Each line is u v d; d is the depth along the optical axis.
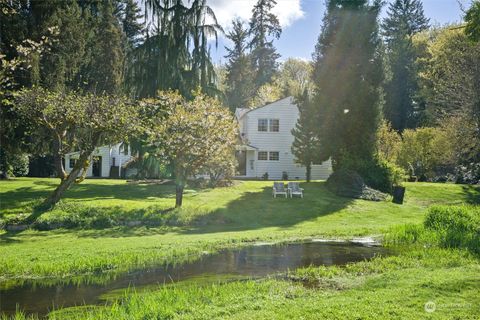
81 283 8.84
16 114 21.22
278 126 41.00
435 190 29.28
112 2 37.47
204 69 27.95
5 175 32.91
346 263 10.65
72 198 21.94
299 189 25.59
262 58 64.06
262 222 19.52
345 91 29.98
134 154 28.50
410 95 50.75
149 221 17.77
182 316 6.28
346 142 30.41
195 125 20.11
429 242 12.95
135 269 10.05
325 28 31.80
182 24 27.34
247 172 41.09
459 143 26.12
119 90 29.06
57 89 21.77
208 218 18.94
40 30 22.56
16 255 11.18
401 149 36.09
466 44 27.86
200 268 10.15
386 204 24.97
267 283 8.28
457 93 26.02
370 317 5.93
